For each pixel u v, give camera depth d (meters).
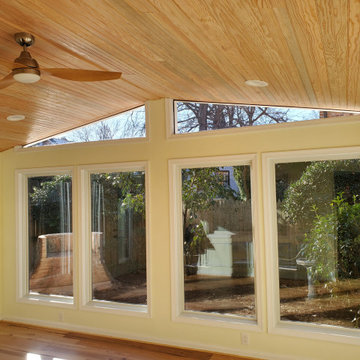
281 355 3.67
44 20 2.23
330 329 3.56
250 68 2.66
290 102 3.74
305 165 3.73
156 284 4.28
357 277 3.50
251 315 3.91
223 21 1.85
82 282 4.72
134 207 4.57
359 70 2.42
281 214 3.80
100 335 4.57
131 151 4.49
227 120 4.17
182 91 3.87
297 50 2.12
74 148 4.84
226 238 4.06
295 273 3.73
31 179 5.26
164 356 3.90
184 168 4.28
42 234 5.15
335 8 1.51
